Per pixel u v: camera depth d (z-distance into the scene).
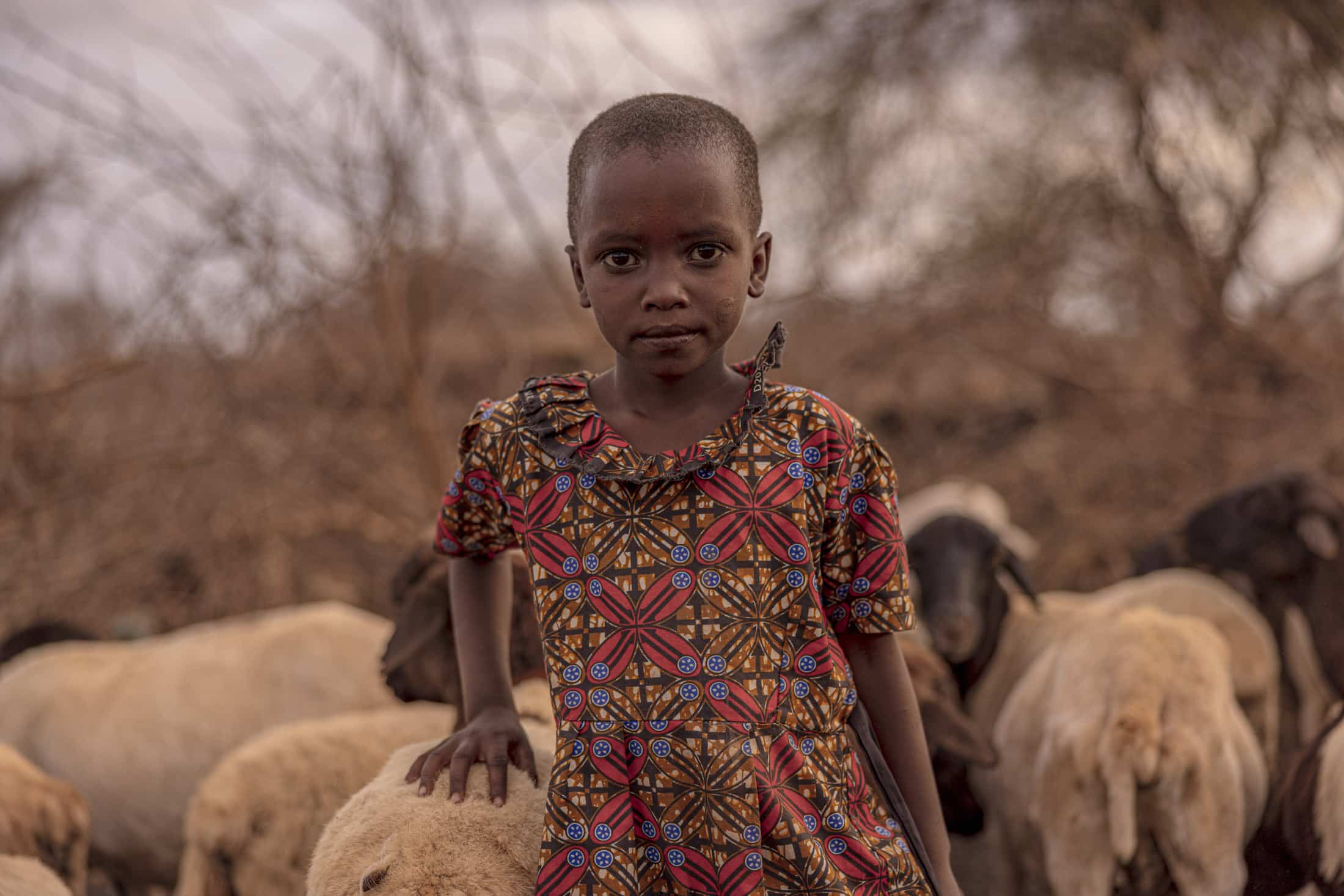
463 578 2.39
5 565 7.84
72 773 5.40
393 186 8.10
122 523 8.08
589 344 9.84
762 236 2.06
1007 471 9.64
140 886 5.58
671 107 1.95
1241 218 9.92
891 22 10.66
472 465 2.17
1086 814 3.64
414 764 2.34
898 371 10.38
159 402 8.25
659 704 1.91
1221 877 3.56
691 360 1.94
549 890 1.92
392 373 8.80
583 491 2.00
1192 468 9.09
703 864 1.88
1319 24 9.68
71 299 8.25
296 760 3.82
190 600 8.13
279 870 3.74
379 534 8.43
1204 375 9.59
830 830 1.93
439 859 2.14
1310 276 9.59
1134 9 10.16
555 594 2.00
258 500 8.18
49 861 3.98
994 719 4.70
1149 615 4.01
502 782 2.24
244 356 8.14
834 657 2.01
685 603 1.93
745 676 1.91
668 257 1.90
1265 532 5.44
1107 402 9.48
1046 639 4.70
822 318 10.34
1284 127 9.88
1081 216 10.16
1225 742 3.65
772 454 1.98
